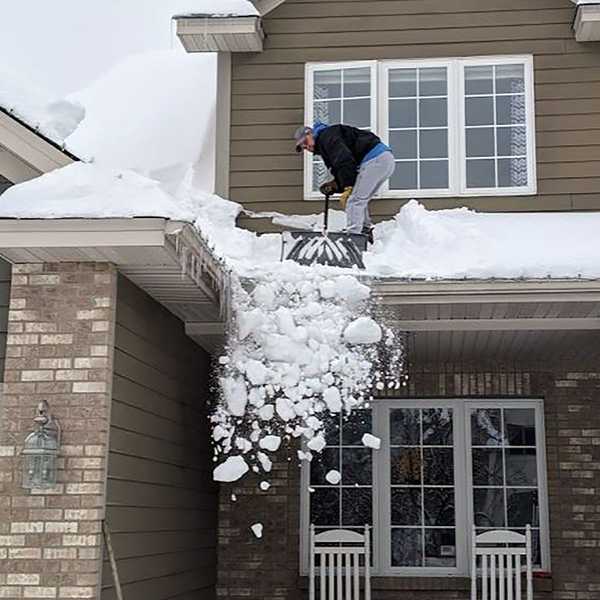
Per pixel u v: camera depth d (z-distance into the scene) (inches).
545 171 518.9
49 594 336.2
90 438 346.9
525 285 404.2
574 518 537.6
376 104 535.2
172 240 339.9
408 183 527.8
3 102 386.0
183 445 471.5
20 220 331.0
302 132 498.0
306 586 538.0
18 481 345.7
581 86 525.7
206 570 519.8
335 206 523.2
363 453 565.9
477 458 561.6
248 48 541.3
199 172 563.5
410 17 543.5
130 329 383.6
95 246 335.6
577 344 490.6
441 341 485.1
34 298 358.3
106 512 351.9
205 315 451.5
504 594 505.7
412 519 557.6
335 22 546.3
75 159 386.9
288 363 398.6
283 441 553.0
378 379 436.1
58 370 352.5
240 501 550.3
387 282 410.0
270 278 407.8
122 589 370.9
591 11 505.0
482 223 486.6
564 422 549.3
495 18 538.6
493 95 533.3
